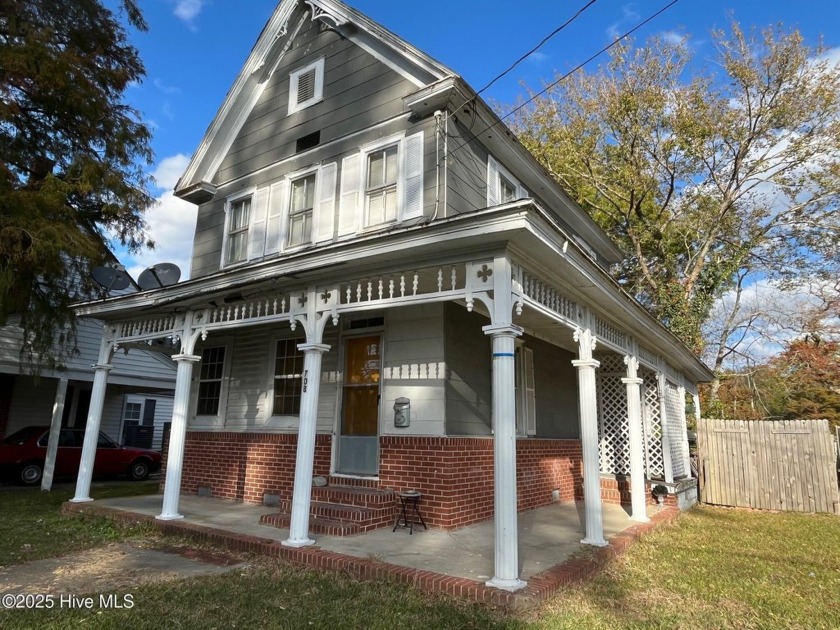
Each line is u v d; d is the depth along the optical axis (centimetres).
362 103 889
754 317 2323
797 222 2017
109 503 865
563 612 425
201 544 633
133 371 1493
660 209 2159
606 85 2048
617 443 1066
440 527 684
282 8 1019
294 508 588
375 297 735
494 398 489
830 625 422
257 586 475
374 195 848
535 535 682
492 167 902
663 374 1044
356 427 816
